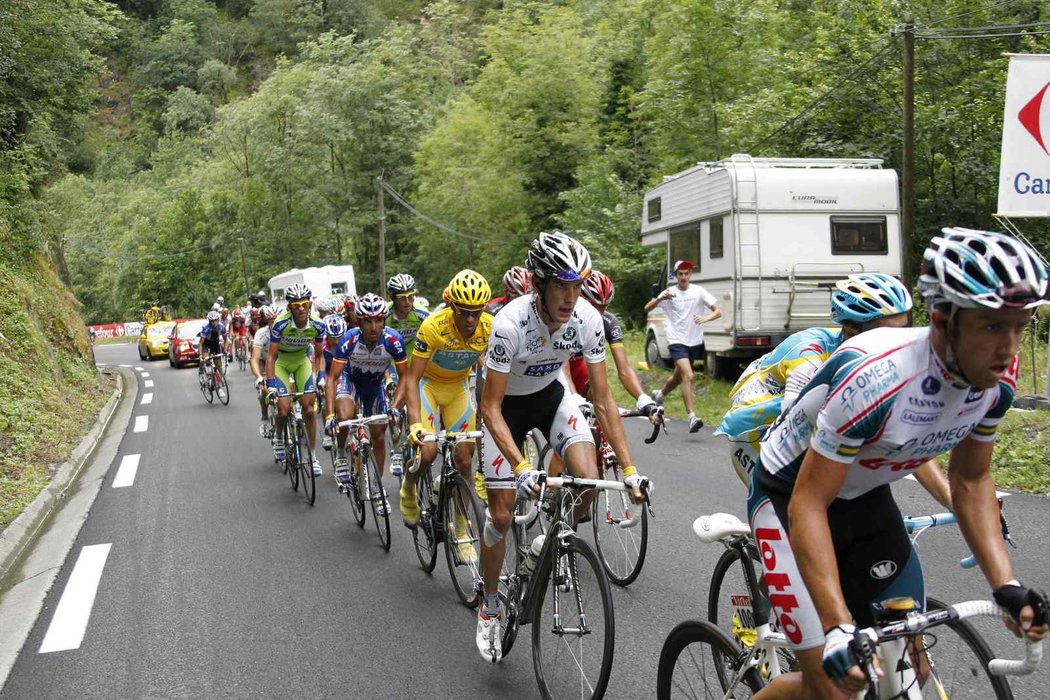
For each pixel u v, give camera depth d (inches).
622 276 935.0
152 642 165.6
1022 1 594.2
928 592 163.3
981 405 76.3
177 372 900.0
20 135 707.4
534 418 149.3
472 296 177.9
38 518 282.8
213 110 3152.1
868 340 76.6
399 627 167.3
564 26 1300.4
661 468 297.7
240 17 3735.2
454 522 177.6
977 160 592.7
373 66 1732.3
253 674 148.5
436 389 210.7
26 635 173.6
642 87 1208.8
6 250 654.5
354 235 1720.0
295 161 1738.4
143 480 335.9
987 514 81.5
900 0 615.8
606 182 1089.4
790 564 86.6
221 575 206.7
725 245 467.8
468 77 2140.7
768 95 698.2
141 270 2196.1
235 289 2085.4
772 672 95.1
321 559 216.8
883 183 464.4
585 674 118.2
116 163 3011.8
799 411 83.7
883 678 82.1
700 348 373.7
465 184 1341.0
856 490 85.5
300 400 291.3
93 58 733.3
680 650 106.9
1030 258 64.2
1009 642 138.6
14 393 470.3
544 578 129.8
